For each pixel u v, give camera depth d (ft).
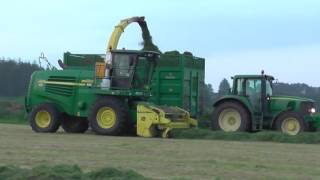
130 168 41.19
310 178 37.63
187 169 41.06
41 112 79.41
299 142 65.00
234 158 47.98
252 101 76.18
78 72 79.20
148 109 71.92
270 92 77.30
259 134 67.87
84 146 56.95
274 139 66.39
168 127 71.10
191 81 85.51
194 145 59.06
